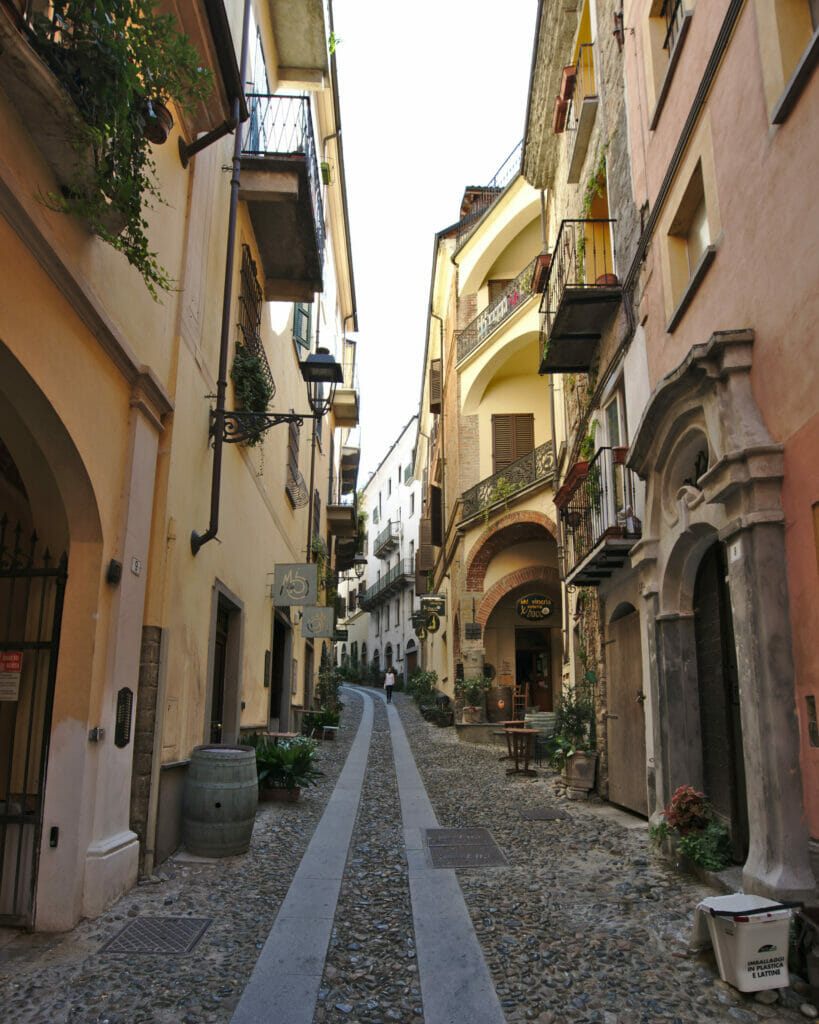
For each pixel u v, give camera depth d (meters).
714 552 6.50
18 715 5.21
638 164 8.14
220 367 7.71
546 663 21.22
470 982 3.99
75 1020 3.50
